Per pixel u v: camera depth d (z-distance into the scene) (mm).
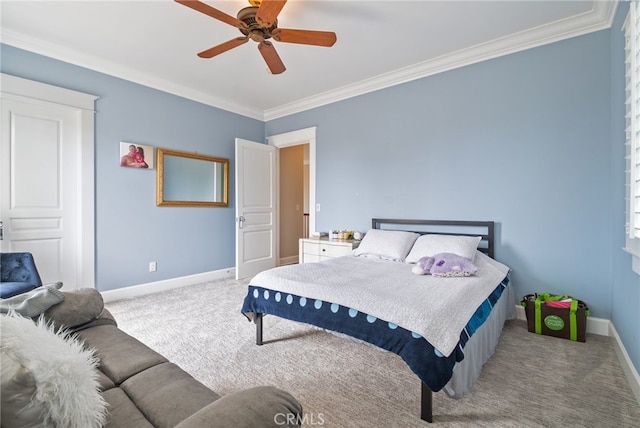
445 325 1494
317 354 2146
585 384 1769
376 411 1541
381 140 3709
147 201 3615
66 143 3027
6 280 2357
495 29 2652
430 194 3338
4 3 2283
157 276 3717
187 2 1771
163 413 878
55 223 2977
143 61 3221
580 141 2557
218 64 3283
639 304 1650
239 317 2857
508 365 1982
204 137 4184
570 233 2605
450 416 1501
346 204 4047
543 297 2598
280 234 5637
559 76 2633
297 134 4570
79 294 1495
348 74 3543
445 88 3227
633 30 1679
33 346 688
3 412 558
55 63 2949
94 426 725
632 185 1691
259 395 748
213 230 4324
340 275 2277
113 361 1174
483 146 3006
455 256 2371
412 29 2646
